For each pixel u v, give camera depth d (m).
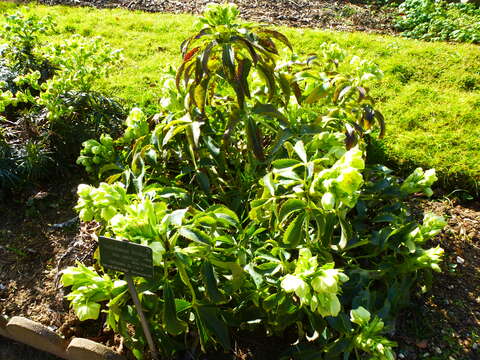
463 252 2.77
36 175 3.21
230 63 2.08
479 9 6.75
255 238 2.32
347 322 1.92
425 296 2.50
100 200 1.84
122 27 5.92
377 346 1.79
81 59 3.44
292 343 2.25
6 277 2.66
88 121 3.45
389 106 4.10
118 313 1.94
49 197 3.22
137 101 4.16
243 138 2.79
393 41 5.52
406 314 2.41
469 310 2.44
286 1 7.18
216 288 1.85
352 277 2.21
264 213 2.25
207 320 1.94
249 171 2.54
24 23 3.90
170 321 1.83
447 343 2.29
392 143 3.60
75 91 3.46
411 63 4.87
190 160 2.63
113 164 2.65
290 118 2.56
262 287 2.06
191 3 7.10
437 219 2.24
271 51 2.29
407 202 3.11
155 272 1.89
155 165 2.47
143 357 2.17
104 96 3.66
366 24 6.50
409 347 2.27
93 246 2.73
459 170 3.26
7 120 3.46
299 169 2.13
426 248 2.76
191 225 1.88
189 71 2.27
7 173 3.07
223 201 2.65
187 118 2.38
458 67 4.79
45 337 2.16
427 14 6.43
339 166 1.70
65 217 3.07
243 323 2.21
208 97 2.46
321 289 1.60
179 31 5.79
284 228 2.23
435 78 4.63
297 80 2.54
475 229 2.91
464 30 5.92
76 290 1.87
